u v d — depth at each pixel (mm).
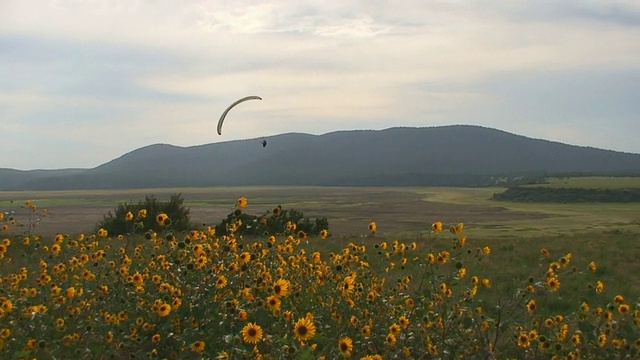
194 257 7141
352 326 6438
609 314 6926
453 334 6258
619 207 99312
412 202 123688
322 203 121875
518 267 17031
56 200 147000
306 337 5078
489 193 171750
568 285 13891
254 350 5090
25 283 8750
